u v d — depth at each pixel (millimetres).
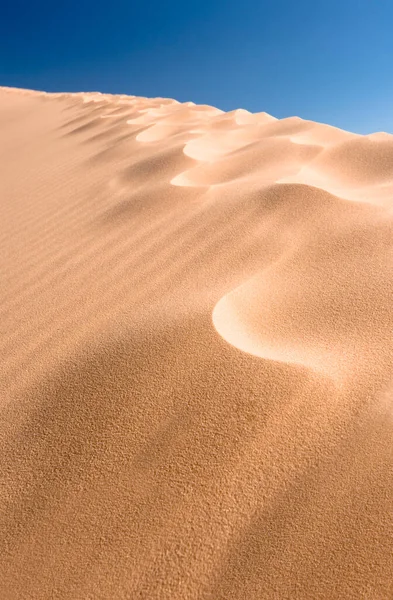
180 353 1639
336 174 4074
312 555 1048
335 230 2633
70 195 4793
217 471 1256
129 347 1731
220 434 1346
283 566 1037
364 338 1689
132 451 1345
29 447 1422
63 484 1294
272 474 1230
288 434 1321
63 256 3172
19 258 3324
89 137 8430
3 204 4984
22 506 1258
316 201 2961
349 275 2154
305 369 1508
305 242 2561
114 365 1650
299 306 1981
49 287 2707
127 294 2387
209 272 2438
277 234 2699
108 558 1109
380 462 1206
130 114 9688
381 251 2316
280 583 1011
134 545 1126
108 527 1172
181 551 1100
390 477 1165
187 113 8977
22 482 1321
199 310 1915
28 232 3896
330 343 1700
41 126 12117
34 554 1142
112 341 1826
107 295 2428
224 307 1959
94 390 1563
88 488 1271
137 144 6414
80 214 4062
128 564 1092
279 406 1397
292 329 1832
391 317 1778
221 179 4184
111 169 5441
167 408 1445
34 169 6660
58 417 1500
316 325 1830
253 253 2539
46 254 3281
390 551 1025
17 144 9648
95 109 12539
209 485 1227
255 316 1960
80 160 6562
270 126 6375
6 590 1076
